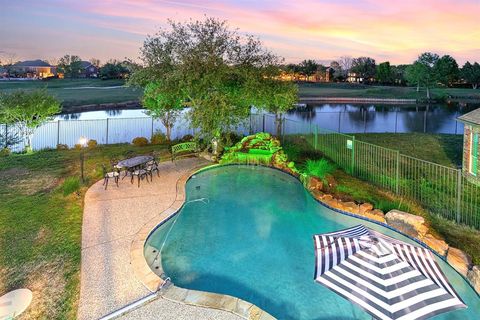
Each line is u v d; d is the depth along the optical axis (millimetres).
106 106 55625
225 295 6848
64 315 6297
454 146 22156
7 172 15953
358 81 155000
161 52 18797
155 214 11023
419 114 52250
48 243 9086
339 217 11586
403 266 5301
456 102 74375
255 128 27703
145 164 14922
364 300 4906
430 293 4930
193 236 10305
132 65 19859
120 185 13945
